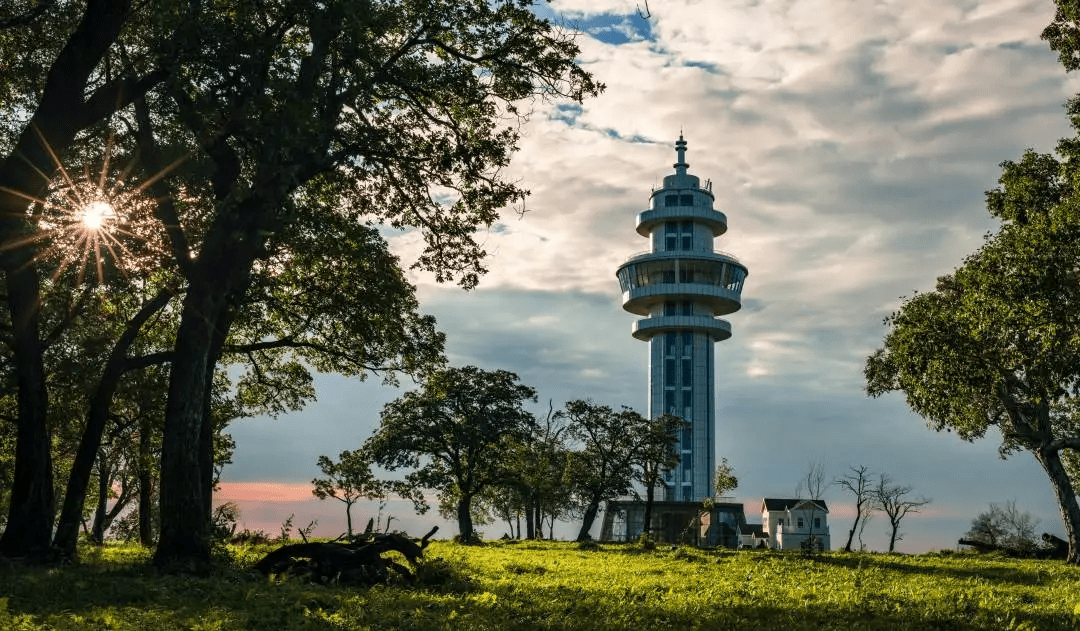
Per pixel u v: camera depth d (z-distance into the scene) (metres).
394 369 34.50
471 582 18.91
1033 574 31.75
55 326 27.75
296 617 12.26
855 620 14.21
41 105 19.19
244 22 20.80
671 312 141.62
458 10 24.17
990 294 31.09
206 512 28.27
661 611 14.45
